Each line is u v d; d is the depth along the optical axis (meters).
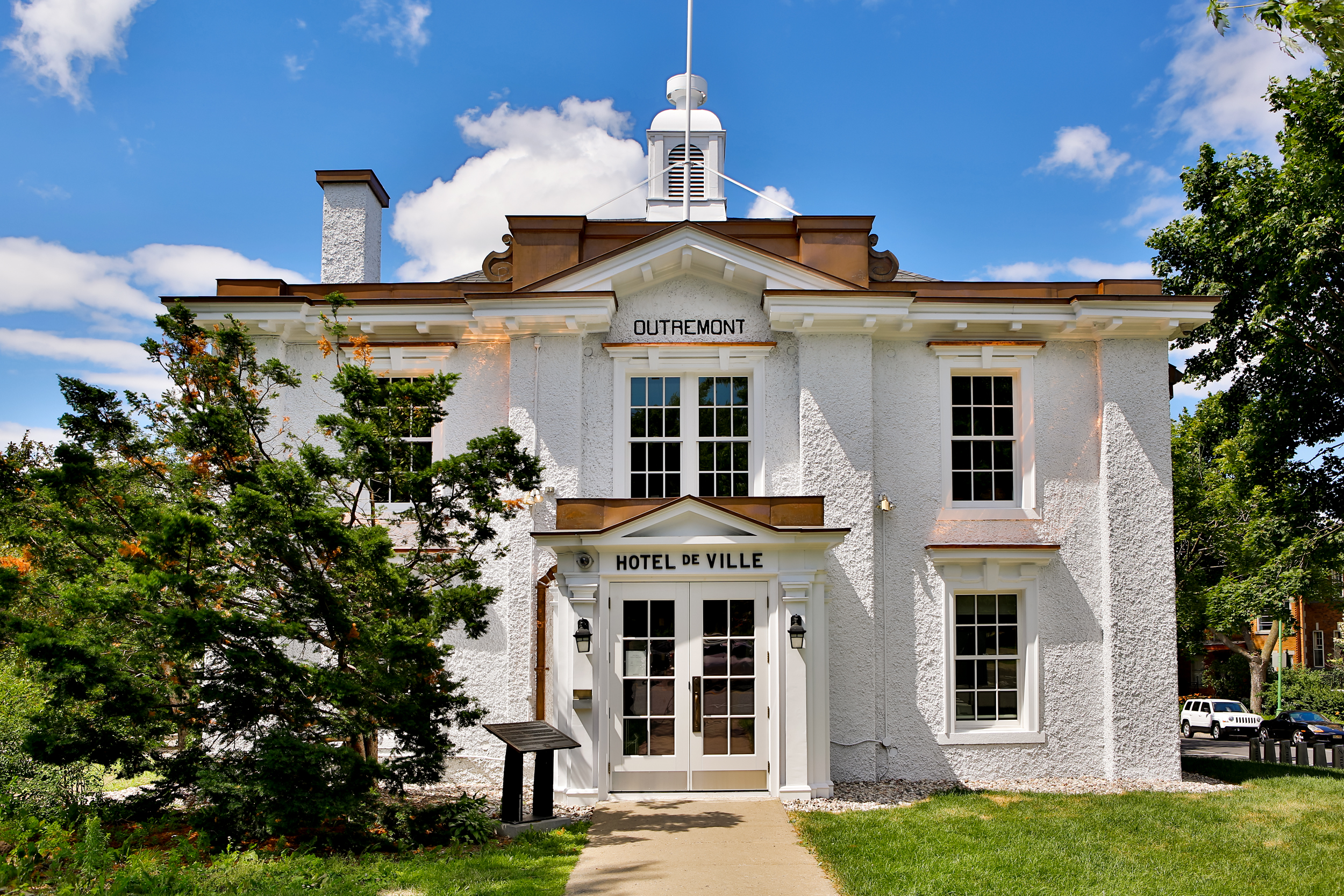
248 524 9.18
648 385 13.74
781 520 11.58
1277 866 8.55
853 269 13.55
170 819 9.87
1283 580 18.38
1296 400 18.95
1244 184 18.95
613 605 11.61
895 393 13.75
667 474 13.57
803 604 11.39
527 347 13.41
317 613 9.53
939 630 13.28
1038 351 13.78
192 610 8.70
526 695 12.76
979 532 13.52
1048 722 13.21
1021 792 12.08
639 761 11.41
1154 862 8.64
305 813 8.83
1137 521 13.39
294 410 13.70
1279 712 36.56
